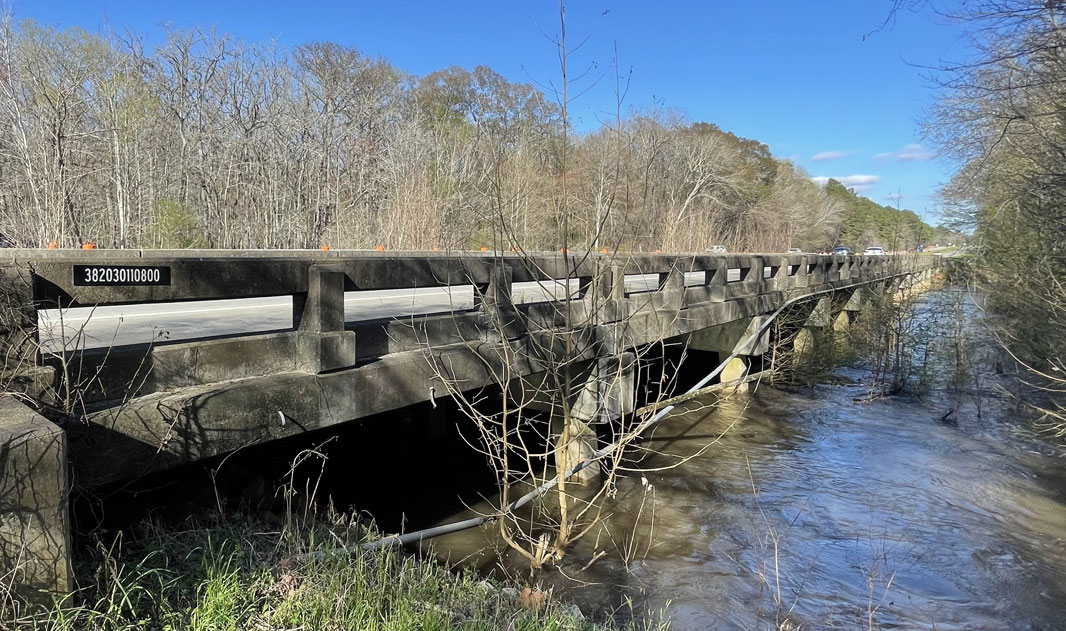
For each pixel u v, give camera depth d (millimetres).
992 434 10859
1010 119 10516
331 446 6918
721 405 12586
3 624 2434
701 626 5082
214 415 3863
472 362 5930
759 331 12977
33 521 2533
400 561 4801
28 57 21625
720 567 6074
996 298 15164
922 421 11742
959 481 8570
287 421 4285
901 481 8547
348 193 29016
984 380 14406
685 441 10258
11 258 3213
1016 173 13273
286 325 7734
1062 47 8758
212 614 3148
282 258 4391
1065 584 5879
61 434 2605
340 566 3965
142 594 3156
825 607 5414
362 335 5121
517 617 4188
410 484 7957
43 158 19078
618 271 6934
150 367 3814
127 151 23391
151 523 3902
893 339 16453
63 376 3354
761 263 13695
